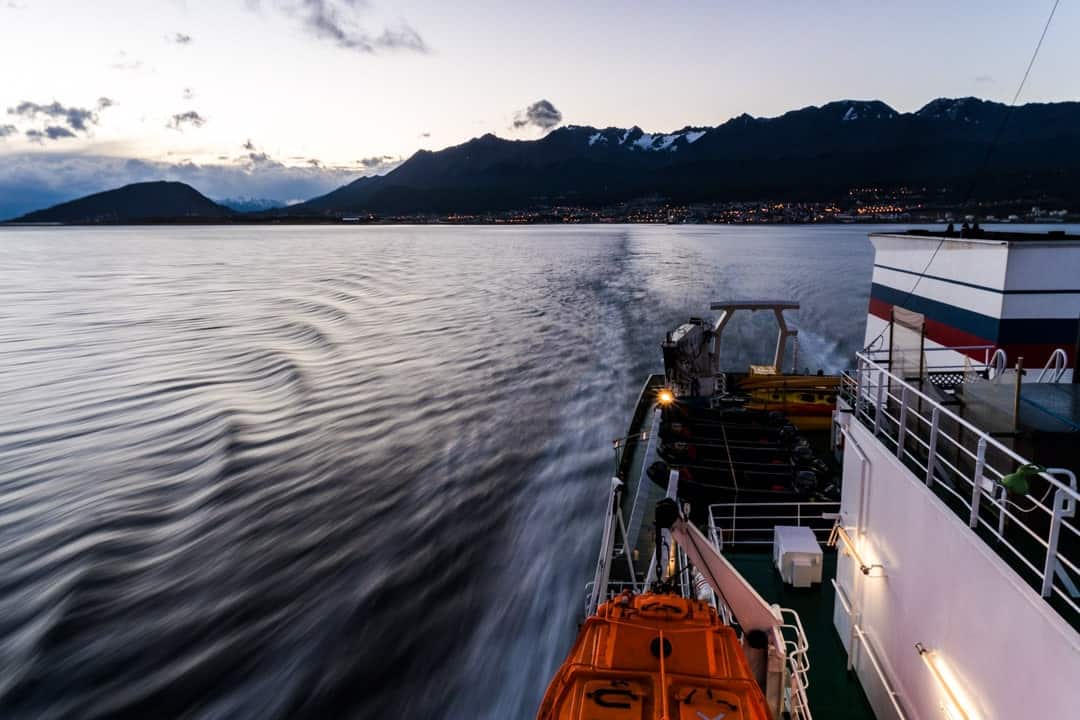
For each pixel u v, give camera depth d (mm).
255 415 35000
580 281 101312
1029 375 12242
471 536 21969
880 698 7945
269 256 177375
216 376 43875
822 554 11070
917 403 7969
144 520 23312
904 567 7230
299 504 24484
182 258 173125
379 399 38000
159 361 48812
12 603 18500
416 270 126312
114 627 17266
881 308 18141
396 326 62469
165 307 78625
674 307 72750
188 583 19297
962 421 5855
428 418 34562
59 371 46094
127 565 20312
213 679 15398
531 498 24828
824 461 18594
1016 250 11961
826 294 80875
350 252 192375
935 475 7133
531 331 59281
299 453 29516
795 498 15820
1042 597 4621
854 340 52312
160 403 37625
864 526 8648
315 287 98438
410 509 24031
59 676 15523
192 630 17125
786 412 21281
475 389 40250
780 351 26156
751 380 23312
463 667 15641
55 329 63750
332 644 16562
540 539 21703
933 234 15773
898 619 7418
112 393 39969
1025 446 5766
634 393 39250
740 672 6078
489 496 25062
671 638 6457
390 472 27422
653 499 17391
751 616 7562
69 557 20812
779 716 7391
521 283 99500
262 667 15789
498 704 14414
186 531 22500
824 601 10836
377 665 15766
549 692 6055
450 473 27266
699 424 20297
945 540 6156
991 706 5305
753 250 178000
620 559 14828
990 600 5305
